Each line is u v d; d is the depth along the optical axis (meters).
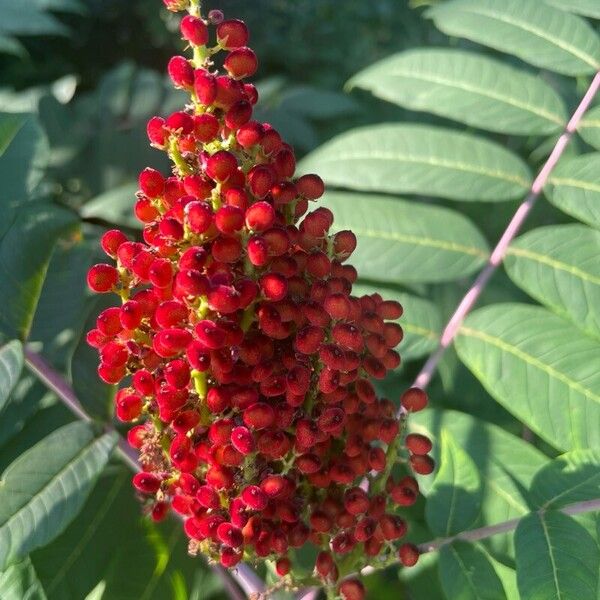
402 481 0.18
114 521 0.22
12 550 0.18
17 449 0.23
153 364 0.16
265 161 0.15
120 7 0.97
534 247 0.22
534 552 0.17
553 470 0.18
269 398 0.17
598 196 0.22
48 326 0.22
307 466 0.17
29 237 0.22
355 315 0.16
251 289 0.15
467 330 0.22
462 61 0.25
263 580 0.22
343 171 0.25
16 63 0.79
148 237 0.16
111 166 0.33
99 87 0.36
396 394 0.29
